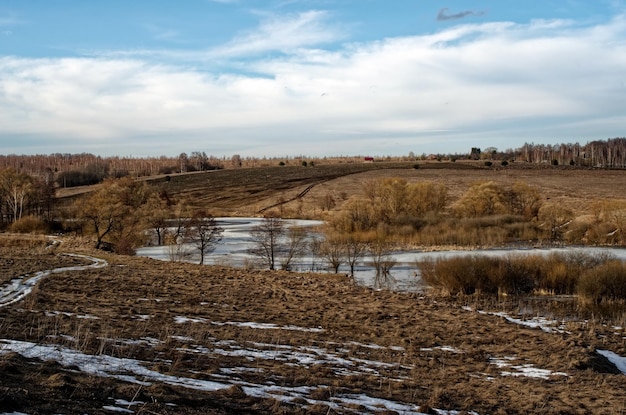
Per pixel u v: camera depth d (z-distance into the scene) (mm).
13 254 36656
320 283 31562
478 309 26188
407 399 10750
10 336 11594
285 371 11891
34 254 37688
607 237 53906
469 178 117125
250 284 29172
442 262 32938
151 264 35938
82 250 43344
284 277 33562
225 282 29266
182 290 25000
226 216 92000
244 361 12453
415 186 73188
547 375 14461
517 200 73500
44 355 10133
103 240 58656
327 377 11867
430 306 25469
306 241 54344
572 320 24047
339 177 131500
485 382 13109
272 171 154125
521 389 12672
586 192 95250
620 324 23141
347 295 27547
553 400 11938
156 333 14516
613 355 17828
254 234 61281
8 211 82938
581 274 30312
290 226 68938
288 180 133250
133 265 34531
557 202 83875
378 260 41656
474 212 69500
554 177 116562
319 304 24078
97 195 59406
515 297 29500
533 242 55219
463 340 18422
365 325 19891
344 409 9297
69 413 7000
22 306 16812
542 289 30781
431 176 122562
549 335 20016
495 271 30922
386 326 19984
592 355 17094
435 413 9852
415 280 35406
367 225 61562
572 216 59844
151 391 8641
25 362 9352
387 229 59062
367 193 75188
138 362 10805
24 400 7137
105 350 11492
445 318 22641
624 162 160500
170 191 127375
